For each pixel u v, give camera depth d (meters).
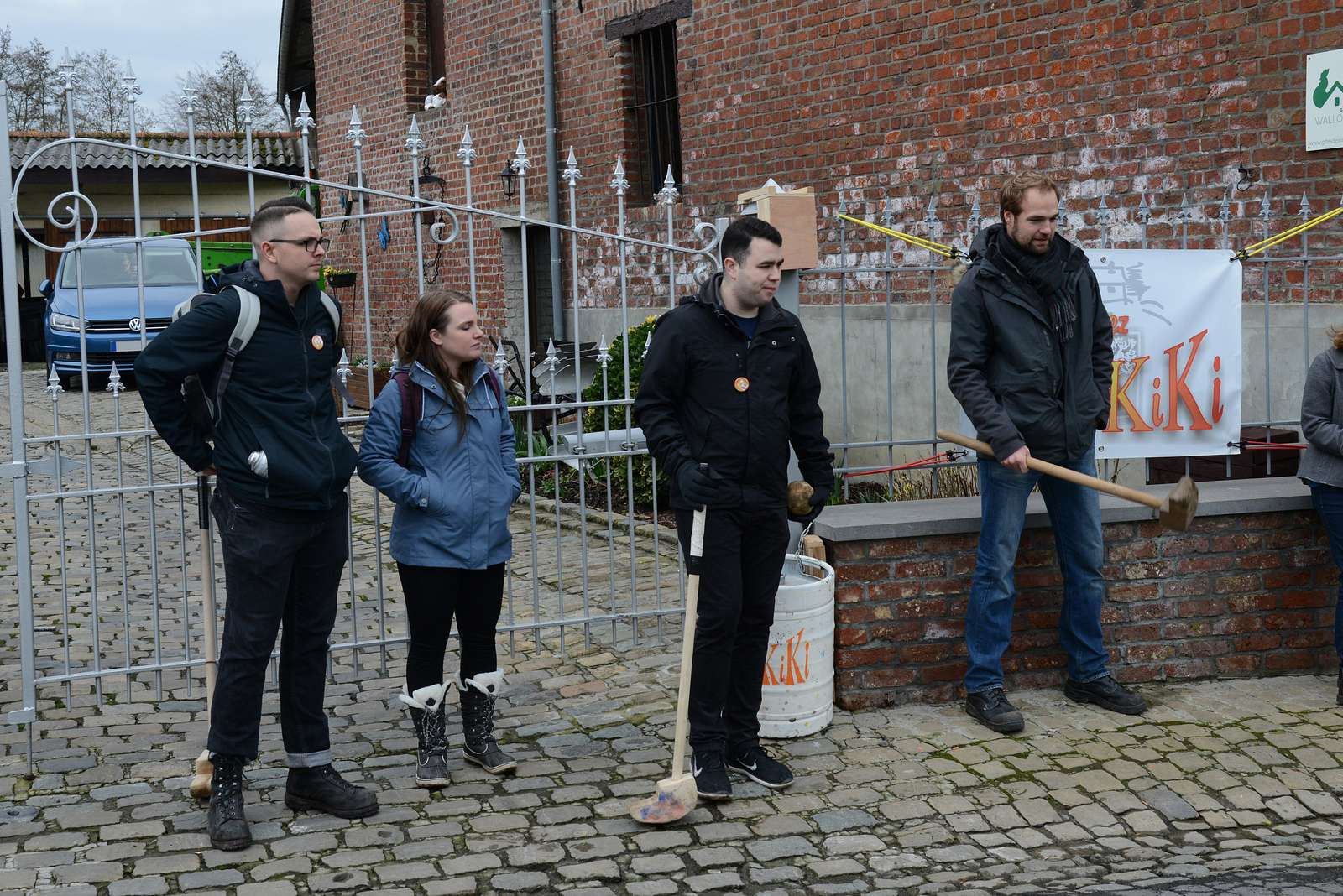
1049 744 4.81
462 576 4.45
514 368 11.80
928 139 9.00
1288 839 4.14
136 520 8.91
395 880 3.80
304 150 5.04
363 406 12.04
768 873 3.88
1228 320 5.78
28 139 17.28
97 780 4.50
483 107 14.06
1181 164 7.41
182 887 3.75
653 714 5.11
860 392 9.65
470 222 5.27
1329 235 6.70
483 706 4.57
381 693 5.43
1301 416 5.14
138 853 3.95
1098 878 3.82
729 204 10.95
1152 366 5.74
